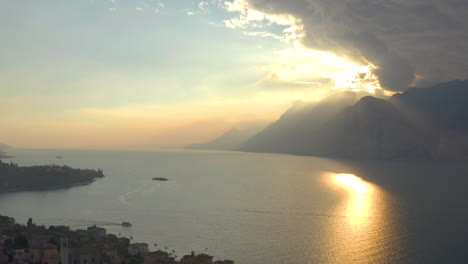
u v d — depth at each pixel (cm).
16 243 17188
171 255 18225
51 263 15262
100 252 16375
